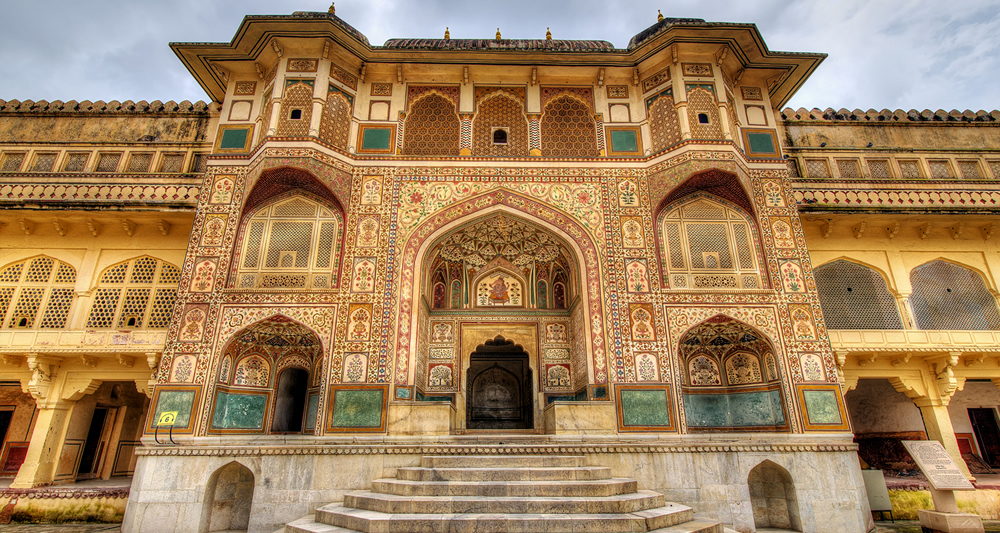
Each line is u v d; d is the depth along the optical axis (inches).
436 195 299.0
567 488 185.8
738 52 311.3
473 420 333.4
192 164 339.0
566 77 332.8
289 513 224.5
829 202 316.2
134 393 384.5
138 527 220.7
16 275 314.5
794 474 235.0
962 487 201.0
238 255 281.6
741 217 297.7
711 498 229.1
